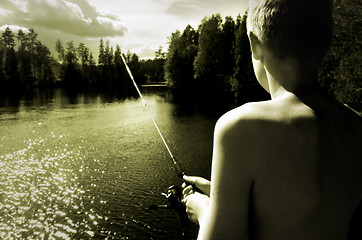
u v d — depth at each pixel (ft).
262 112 1.76
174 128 95.25
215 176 1.76
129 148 77.77
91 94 257.14
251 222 1.84
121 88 339.77
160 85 369.50
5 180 60.18
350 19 49.47
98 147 80.59
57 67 415.44
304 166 1.69
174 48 240.73
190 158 66.03
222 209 1.70
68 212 46.37
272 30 1.80
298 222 1.71
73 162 69.62
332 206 1.74
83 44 411.75
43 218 44.80
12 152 78.38
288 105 1.80
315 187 1.69
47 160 71.72
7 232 41.09
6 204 49.60
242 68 150.41
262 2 1.88
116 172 62.13
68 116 129.59
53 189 55.31
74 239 39.06
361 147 1.82
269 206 1.72
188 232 38.86
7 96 238.48
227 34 179.42
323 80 53.21
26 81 362.12
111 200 49.57
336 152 1.75
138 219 42.96
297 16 1.75
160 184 54.75
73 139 89.71
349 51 50.80
